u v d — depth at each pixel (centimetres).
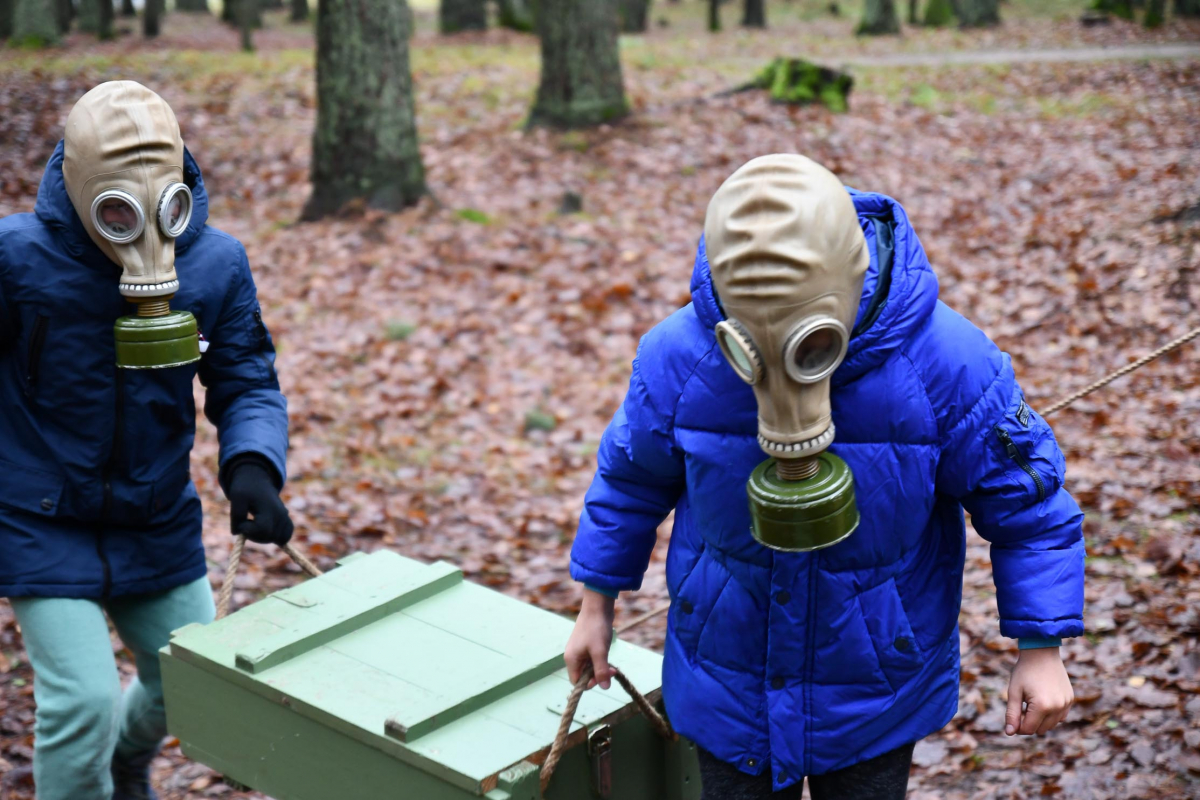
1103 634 412
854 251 169
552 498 627
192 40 2817
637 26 3278
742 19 3419
